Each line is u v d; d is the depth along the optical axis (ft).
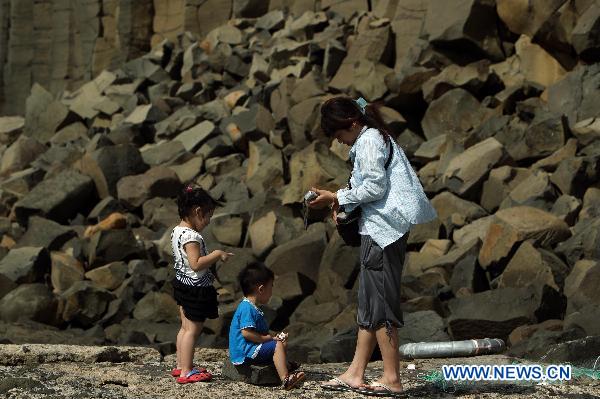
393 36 59.82
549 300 33.60
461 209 44.45
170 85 71.92
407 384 20.65
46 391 19.16
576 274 35.37
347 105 18.95
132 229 53.98
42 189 57.11
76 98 74.54
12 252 49.24
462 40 53.67
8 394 18.80
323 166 48.42
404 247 18.74
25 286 44.14
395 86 55.16
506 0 53.57
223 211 51.83
